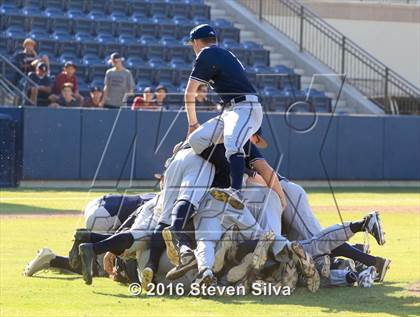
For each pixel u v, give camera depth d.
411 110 58.25
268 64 61.28
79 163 45.91
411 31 70.25
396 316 15.27
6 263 21.48
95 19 59.72
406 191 48.94
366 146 52.06
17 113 45.03
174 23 62.16
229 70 18.08
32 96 46.59
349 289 18.14
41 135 45.34
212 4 67.31
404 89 59.41
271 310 15.67
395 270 21.09
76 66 54.41
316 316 15.13
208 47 18.25
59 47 56.44
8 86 47.75
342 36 60.56
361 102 59.19
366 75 63.25
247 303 16.36
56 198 39.66
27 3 60.22
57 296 17.02
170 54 59.16
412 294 17.58
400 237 28.28
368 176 52.25
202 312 15.36
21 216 32.66
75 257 17.89
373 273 18.61
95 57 56.78
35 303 16.22
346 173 51.66
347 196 44.81
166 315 15.02
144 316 14.91
